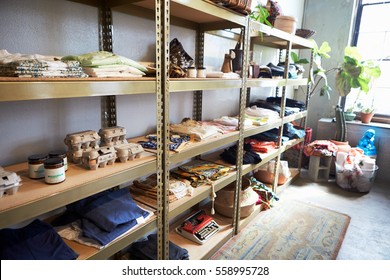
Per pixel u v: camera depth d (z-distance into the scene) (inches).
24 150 49.1
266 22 89.0
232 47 102.8
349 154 127.6
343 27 149.6
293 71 114.7
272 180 115.6
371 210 105.7
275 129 121.3
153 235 71.8
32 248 40.5
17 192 36.4
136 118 69.7
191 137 67.3
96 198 53.4
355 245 82.6
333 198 116.1
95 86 38.7
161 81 49.8
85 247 44.8
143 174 49.8
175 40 69.7
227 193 89.4
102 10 56.6
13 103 46.6
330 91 157.4
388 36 143.2
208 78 62.7
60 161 40.0
